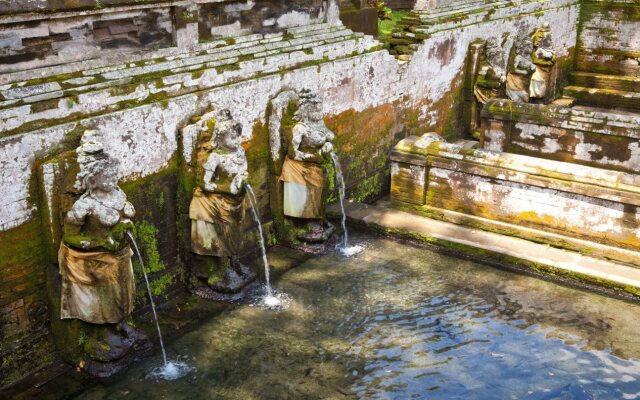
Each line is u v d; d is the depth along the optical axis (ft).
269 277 25.61
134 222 21.91
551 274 25.79
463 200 29.55
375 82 32.63
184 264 24.20
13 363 18.94
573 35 54.19
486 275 26.22
